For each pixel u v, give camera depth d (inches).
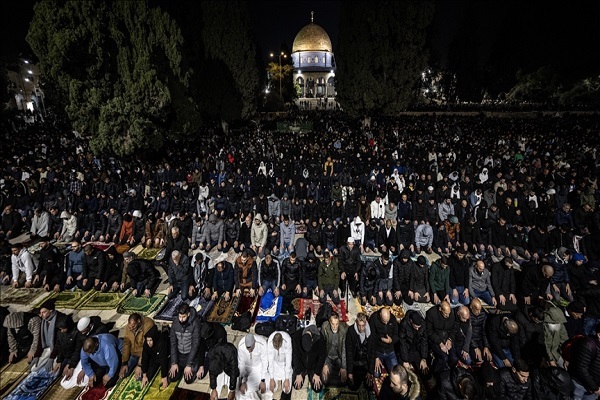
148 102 487.2
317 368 198.8
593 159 602.5
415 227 388.5
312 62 2738.7
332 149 768.9
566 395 163.0
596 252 324.2
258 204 437.1
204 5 920.9
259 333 231.8
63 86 471.5
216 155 710.5
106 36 476.4
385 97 987.9
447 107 1519.4
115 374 197.0
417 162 593.9
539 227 347.3
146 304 271.3
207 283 276.5
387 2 909.2
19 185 438.9
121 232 374.0
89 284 288.0
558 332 205.3
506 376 175.0
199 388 196.7
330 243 358.6
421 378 205.2
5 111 1378.0
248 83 989.8
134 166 521.7
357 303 277.1
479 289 271.4
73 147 693.9
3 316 217.5
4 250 299.0
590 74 1519.4
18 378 201.0
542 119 1196.5
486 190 440.1
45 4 435.5
